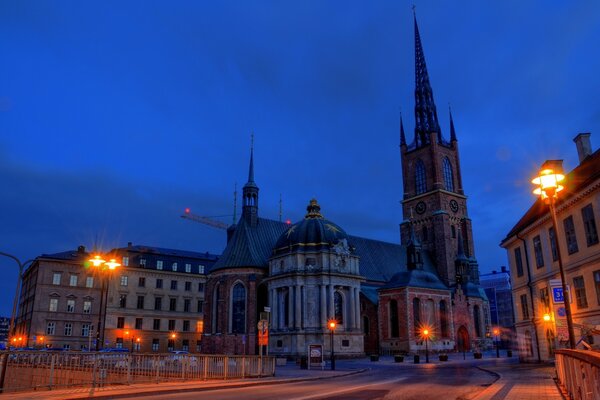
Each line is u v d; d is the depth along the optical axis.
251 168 99.00
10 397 22.97
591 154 43.91
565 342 33.69
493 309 172.88
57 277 102.06
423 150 129.00
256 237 93.19
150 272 112.31
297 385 31.75
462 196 127.19
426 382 32.41
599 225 35.03
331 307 79.31
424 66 138.38
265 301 87.44
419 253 98.88
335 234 84.50
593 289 36.06
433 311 93.12
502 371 40.69
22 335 106.81
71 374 29.45
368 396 23.39
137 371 31.23
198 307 117.06
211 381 33.62
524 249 50.06
